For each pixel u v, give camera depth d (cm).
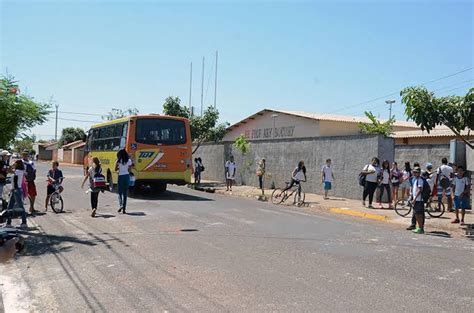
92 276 748
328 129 3531
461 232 1282
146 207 1638
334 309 595
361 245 1025
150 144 1988
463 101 1209
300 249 964
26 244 990
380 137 1942
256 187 2728
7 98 1217
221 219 1377
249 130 4228
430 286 705
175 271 776
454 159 1622
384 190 1908
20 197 1188
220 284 702
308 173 2350
